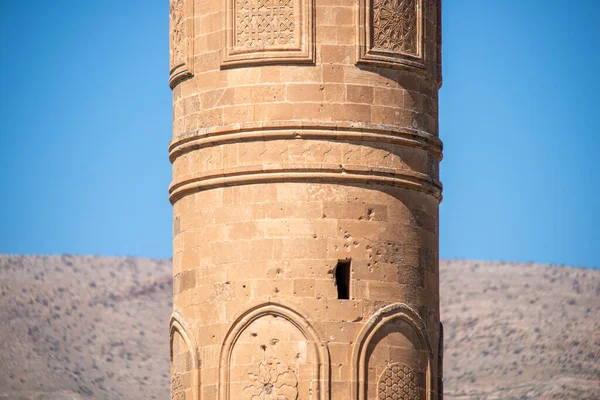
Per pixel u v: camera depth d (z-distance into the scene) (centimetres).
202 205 4391
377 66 4353
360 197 4309
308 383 4203
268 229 4278
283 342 4228
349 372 4225
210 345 4312
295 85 4306
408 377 4300
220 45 4375
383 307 4284
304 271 4250
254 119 4316
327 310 4238
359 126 4306
